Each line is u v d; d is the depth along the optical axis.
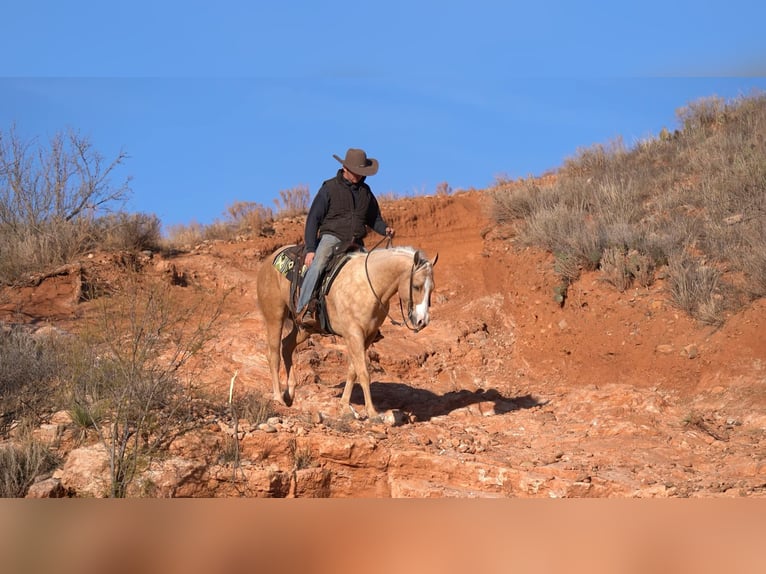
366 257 9.69
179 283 14.92
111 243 15.51
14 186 15.41
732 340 11.20
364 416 9.77
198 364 11.10
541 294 13.97
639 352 12.06
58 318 12.75
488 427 10.20
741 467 8.09
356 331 9.64
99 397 8.92
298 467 8.24
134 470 7.59
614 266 13.23
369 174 9.82
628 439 9.31
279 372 11.41
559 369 12.88
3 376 9.23
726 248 12.77
